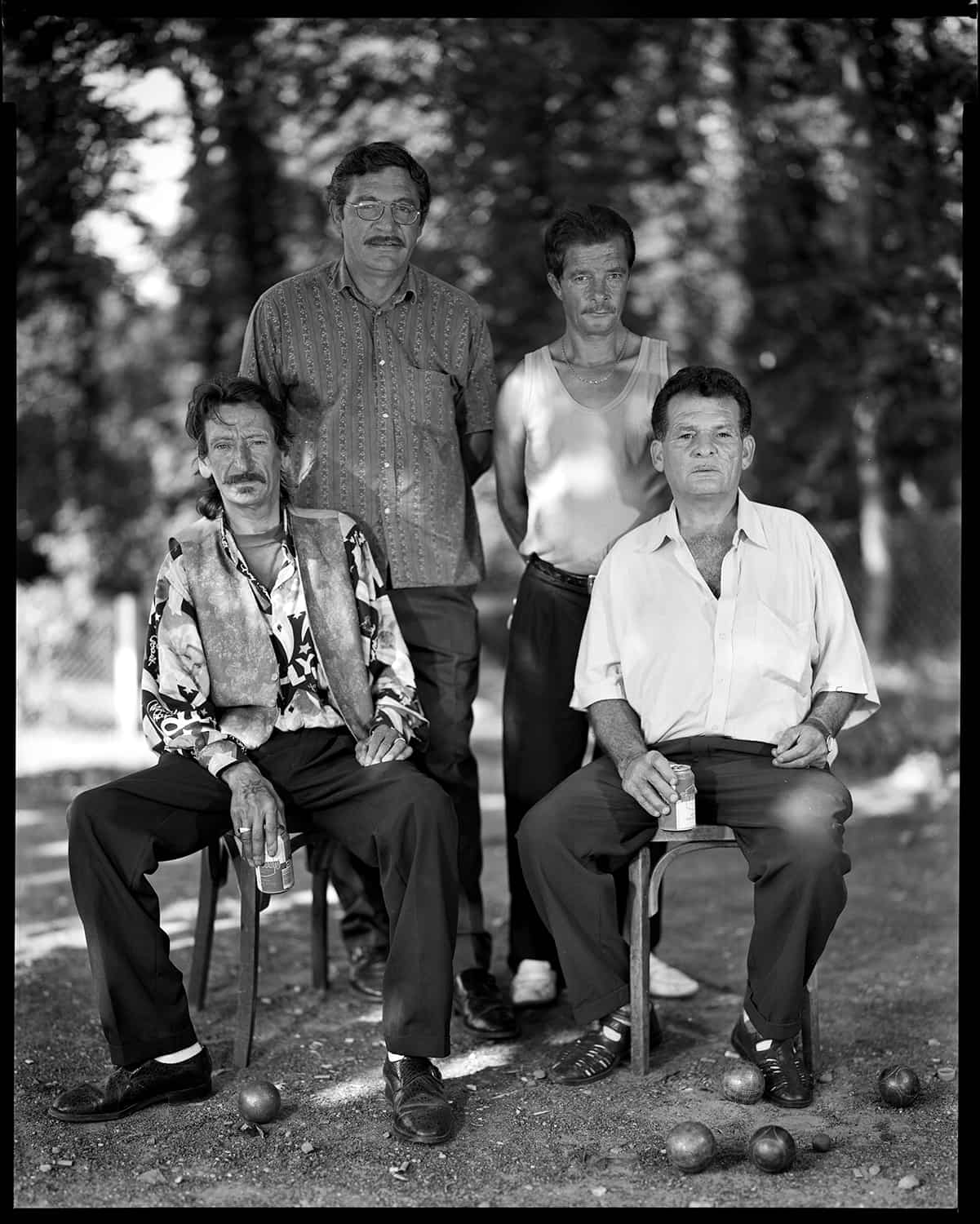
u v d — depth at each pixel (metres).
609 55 8.81
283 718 3.41
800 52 8.87
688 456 3.34
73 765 9.02
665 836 3.30
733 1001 3.99
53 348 12.77
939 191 7.27
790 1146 2.82
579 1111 3.15
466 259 9.05
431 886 3.09
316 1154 2.93
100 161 7.62
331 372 3.68
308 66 8.71
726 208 10.24
